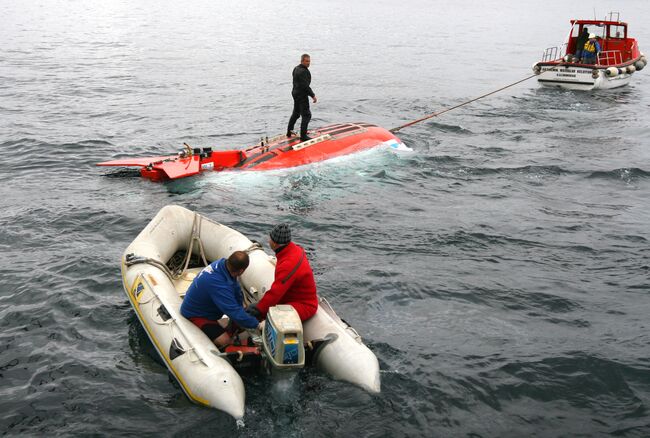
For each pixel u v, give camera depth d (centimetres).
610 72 2181
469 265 799
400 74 2650
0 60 2655
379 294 708
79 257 793
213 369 493
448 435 473
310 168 1141
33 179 1129
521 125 1673
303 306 554
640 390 535
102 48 3194
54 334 609
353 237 888
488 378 548
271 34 4191
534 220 970
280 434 465
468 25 5475
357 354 527
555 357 583
